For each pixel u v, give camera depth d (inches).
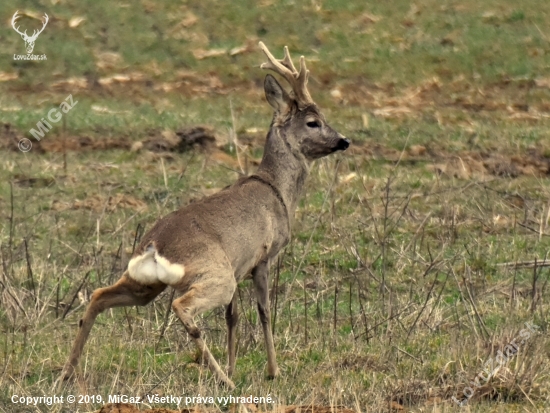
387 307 1374.3
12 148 2122.3
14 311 1326.3
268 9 3080.7
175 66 2751.0
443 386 1096.8
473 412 1033.5
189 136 2162.9
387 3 3149.6
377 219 1710.1
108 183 1918.1
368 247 1608.0
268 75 1239.5
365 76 2728.8
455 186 1918.1
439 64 2787.9
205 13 3034.0
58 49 2741.1
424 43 2910.9
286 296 1376.7
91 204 1800.0
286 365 1197.1
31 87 2564.0
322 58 2827.3
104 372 1146.7
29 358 1155.9
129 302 1104.2
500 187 1937.7
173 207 1791.3
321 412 986.7
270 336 1165.1
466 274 1465.3
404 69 2765.7
